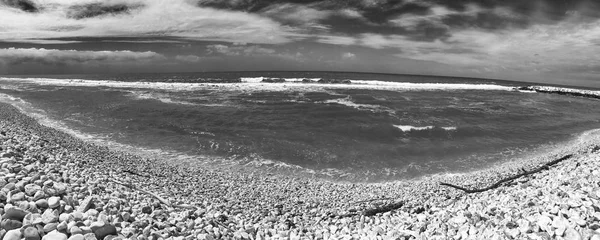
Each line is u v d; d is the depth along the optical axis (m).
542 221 4.93
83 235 3.86
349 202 10.12
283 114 26.70
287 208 9.39
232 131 21.09
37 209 4.23
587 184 6.89
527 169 13.52
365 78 93.12
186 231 5.48
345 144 19.14
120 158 13.10
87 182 6.10
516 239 4.83
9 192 4.41
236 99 34.62
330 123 23.91
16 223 3.74
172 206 6.88
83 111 26.66
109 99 33.53
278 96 37.56
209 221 6.25
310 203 9.99
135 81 55.38
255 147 17.89
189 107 29.09
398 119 26.11
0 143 7.64
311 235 6.98
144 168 11.88
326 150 17.86
